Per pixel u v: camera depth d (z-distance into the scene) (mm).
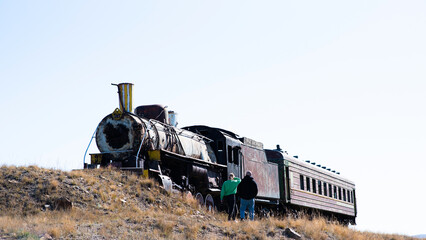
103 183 13883
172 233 10008
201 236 10094
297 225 12000
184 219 11367
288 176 23156
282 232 11219
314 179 26656
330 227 12750
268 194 20984
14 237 8812
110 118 15922
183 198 14930
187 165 16406
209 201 17172
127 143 15523
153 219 11023
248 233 10641
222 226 11133
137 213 12234
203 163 17188
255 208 19688
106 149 15836
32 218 10891
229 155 18984
